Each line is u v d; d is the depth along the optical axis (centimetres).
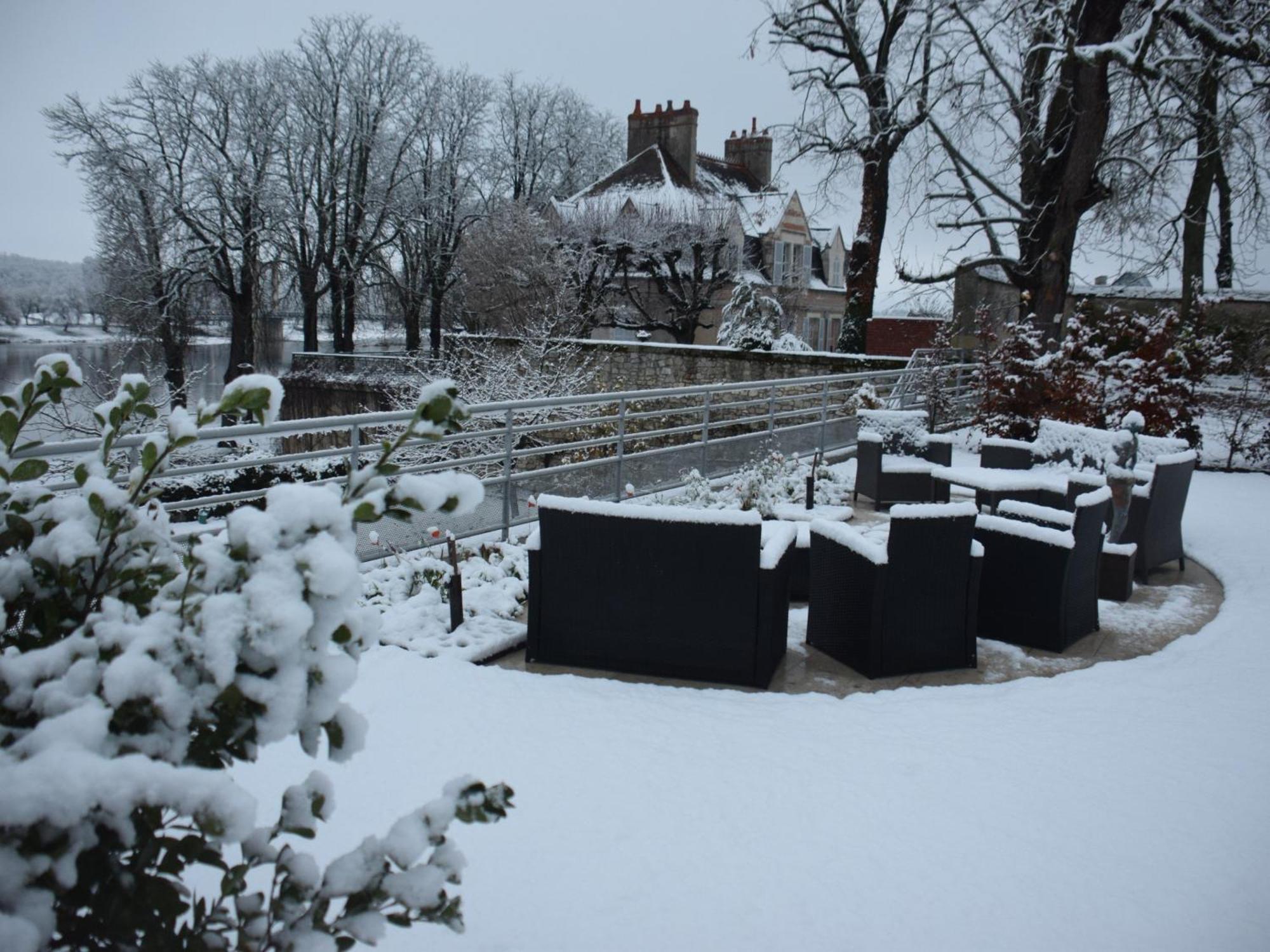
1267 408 1540
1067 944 286
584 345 2328
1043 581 592
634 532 505
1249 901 314
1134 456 729
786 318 3731
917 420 1059
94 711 100
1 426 137
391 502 120
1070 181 1725
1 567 128
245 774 354
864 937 283
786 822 347
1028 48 1848
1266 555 854
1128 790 389
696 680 512
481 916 280
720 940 277
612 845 324
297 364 3694
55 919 95
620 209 3134
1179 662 573
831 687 516
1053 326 1795
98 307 3269
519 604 596
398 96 3678
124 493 131
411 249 3941
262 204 3469
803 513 911
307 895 110
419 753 383
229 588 113
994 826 353
